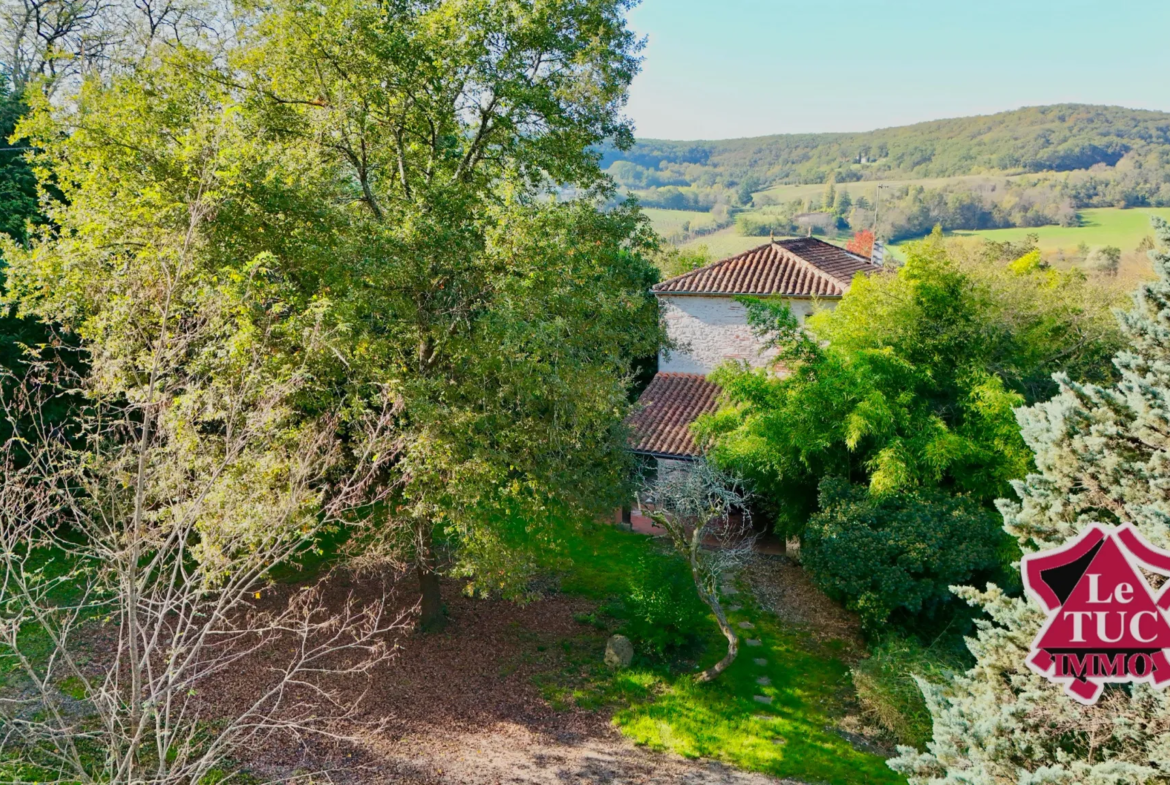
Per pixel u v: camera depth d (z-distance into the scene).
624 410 14.27
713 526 20.16
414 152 13.91
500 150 14.16
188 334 8.89
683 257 38.81
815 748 11.80
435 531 18.67
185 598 7.43
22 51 21.14
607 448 15.05
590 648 14.38
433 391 12.10
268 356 10.59
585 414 12.75
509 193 13.17
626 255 15.98
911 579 13.34
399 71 11.62
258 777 9.98
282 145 12.27
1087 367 17.50
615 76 13.36
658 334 16.56
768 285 22.45
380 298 11.14
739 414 16.58
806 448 15.23
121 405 14.78
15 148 17.02
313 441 9.95
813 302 21.34
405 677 12.91
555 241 12.33
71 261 10.97
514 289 11.78
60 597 13.68
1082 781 6.24
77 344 16.16
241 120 11.70
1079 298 20.03
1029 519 7.50
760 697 13.17
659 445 19.84
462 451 11.94
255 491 8.91
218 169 10.41
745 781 10.91
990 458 14.91
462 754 11.03
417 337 11.77
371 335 11.57
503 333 11.40
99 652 12.31
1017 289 18.64
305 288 11.99
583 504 13.85
